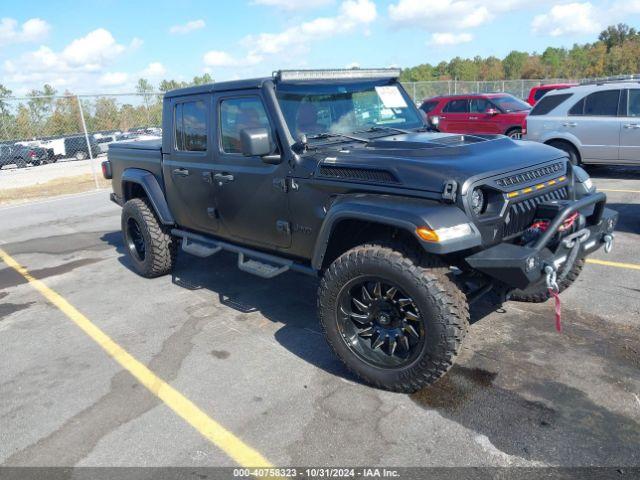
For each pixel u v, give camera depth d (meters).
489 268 2.93
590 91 9.42
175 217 5.24
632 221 6.69
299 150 3.68
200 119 4.50
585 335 3.80
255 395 3.35
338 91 4.12
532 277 2.86
